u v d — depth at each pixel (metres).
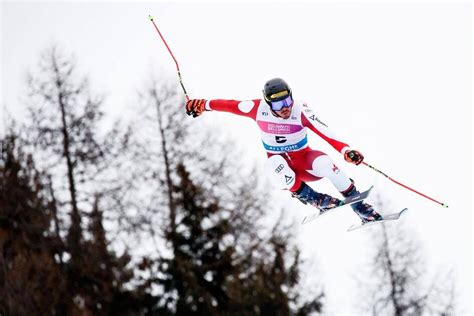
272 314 72.06
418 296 80.31
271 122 29.56
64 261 72.81
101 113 77.12
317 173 29.41
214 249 68.56
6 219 71.19
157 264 68.25
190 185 68.94
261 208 79.38
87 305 70.38
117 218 75.06
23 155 74.38
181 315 67.00
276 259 75.81
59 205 73.88
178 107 78.38
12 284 63.59
